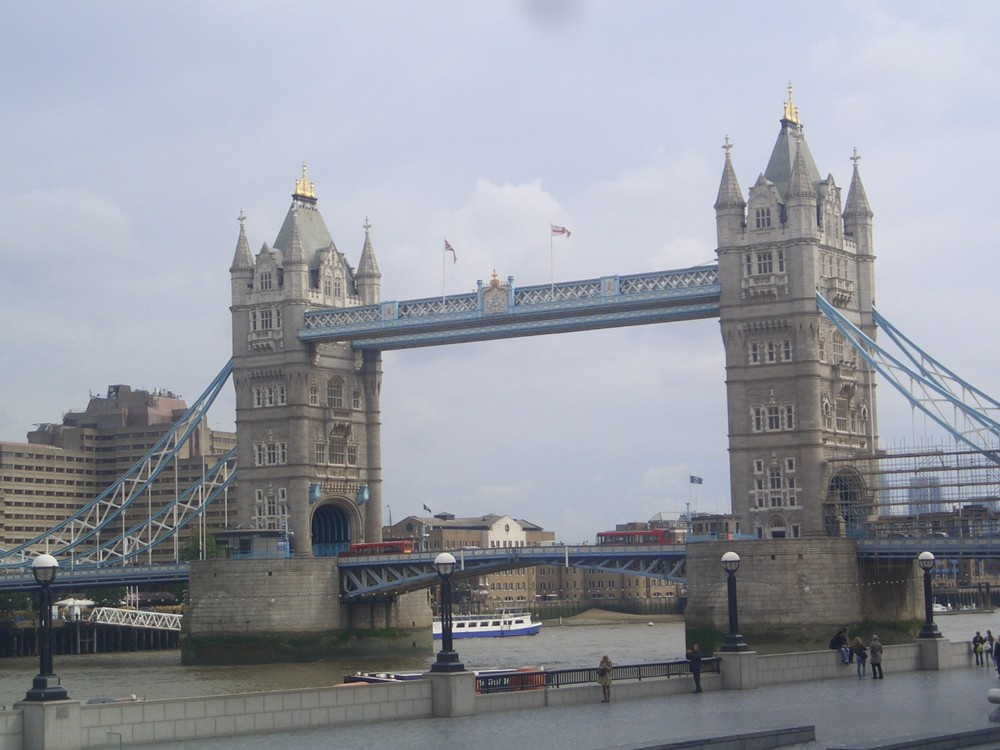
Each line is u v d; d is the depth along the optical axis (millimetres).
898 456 148375
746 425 155125
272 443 182750
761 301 154875
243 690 129000
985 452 142750
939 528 147750
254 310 185250
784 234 154250
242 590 170125
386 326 175625
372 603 178500
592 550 159500
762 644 143500
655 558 155375
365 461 188875
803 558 144250
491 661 158375
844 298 157625
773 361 154500
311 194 192500
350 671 153000
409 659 172625
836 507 150750
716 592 146125
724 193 157125
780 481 153375
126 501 195125
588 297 163500
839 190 161000
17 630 197125
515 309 167500
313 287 186000
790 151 160375
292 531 180125
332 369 185750
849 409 158000
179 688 132125
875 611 150000
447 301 172375
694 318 161500
